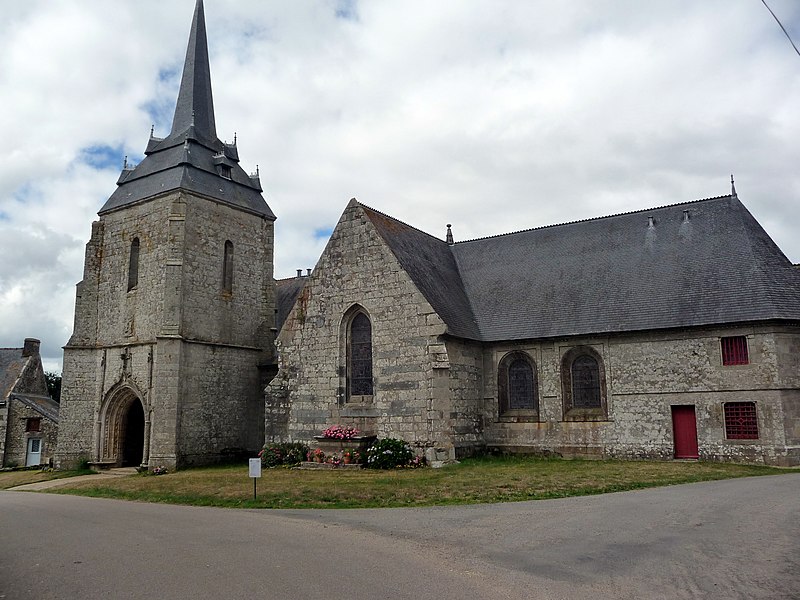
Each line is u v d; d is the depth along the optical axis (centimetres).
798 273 2336
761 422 2195
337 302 2645
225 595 773
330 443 2452
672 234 2662
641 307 2470
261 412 3297
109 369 3170
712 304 2334
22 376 4325
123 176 3416
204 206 3161
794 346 2223
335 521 1316
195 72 3441
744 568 869
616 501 1437
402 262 2564
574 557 949
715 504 1353
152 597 772
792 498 1421
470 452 2514
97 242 3350
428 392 2372
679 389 2347
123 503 1789
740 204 2605
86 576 879
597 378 2528
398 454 2311
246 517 1405
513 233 3153
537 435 2572
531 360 2639
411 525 1243
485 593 780
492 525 1212
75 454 3158
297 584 817
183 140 3256
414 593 779
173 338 2903
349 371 2600
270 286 3456
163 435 2844
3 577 887
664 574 852
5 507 1736
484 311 2812
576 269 2773
